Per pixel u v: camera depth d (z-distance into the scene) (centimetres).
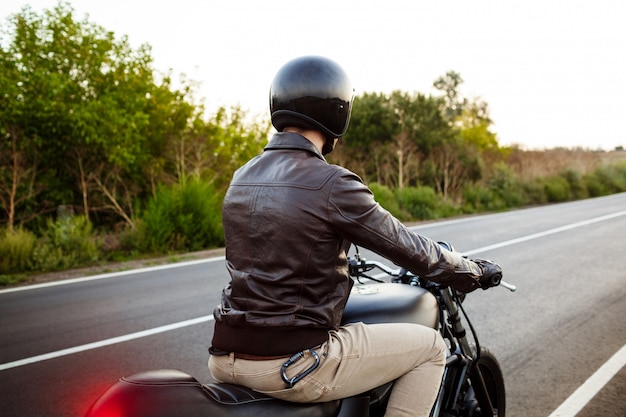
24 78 1231
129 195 1388
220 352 200
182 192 1234
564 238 1233
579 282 775
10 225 1160
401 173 2292
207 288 773
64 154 1288
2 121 1167
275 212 192
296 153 205
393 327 219
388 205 1756
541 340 526
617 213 1838
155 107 1484
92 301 705
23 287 802
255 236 195
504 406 312
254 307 192
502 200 2305
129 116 1320
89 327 588
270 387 192
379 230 194
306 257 190
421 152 2592
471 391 282
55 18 1320
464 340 270
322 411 200
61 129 1243
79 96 1298
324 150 222
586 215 1792
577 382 425
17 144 1213
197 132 1553
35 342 540
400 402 221
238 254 200
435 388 224
